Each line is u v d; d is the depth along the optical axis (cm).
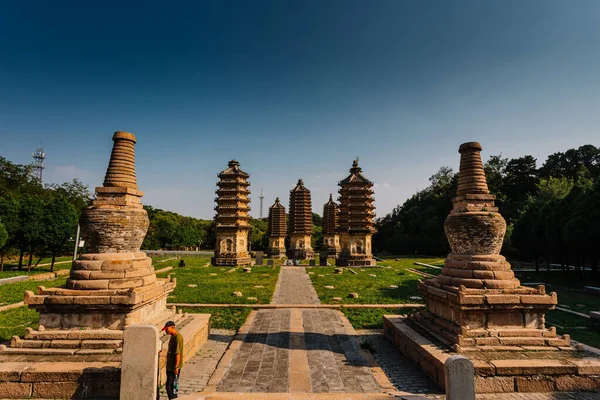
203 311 2341
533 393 1097
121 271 1327
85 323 1248
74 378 1057
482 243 1414
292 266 5725
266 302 2614
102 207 1377
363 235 5797
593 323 2088
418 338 1413
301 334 1812
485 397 1074
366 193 6009
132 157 1497
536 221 4741
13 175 7925
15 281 3694
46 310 1255
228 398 1056
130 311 1252
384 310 2388
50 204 4625
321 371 1324
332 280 3881
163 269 4881
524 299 1276
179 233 9988
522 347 1241
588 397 1073
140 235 1447
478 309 1278
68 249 4706
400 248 9456
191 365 1390
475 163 1512
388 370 1336
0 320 2053
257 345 1633
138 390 981
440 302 1452
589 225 3697
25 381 1052
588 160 7906
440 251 8788
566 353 1216
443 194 9150
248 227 5838
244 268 5159
